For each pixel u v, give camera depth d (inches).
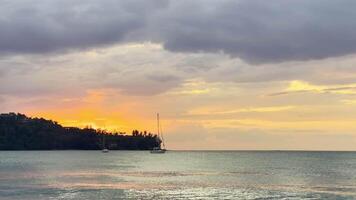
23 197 2397.9
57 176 3878.0
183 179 3651.6
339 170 4896.7
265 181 3467.0
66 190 2738.7
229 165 6215.6
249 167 5629.9
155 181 3442.4
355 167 5531.5
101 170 4862.2
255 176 4001.0
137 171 4741.6
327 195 2596.0
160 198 2393.0
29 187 2901.1
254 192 2704.2
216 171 4773.6
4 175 3924.7
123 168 5319.9
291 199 2413.9
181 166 5920.3
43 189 2783.0
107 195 2503.7
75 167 5369.1
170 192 2664.9
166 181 3444.9
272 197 2482.8
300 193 2677.2
